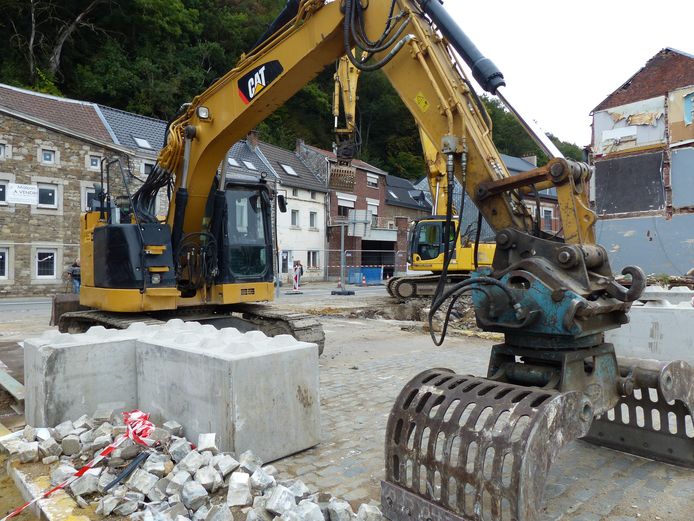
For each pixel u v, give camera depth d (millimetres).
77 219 21547
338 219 35125
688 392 3857
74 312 8055
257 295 7812
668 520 3145
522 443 2553
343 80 10828
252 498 3061
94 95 33719
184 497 3039
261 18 47062
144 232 6910
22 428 4742
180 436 4020
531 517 2508
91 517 2996
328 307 15641
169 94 35000
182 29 40531
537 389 2930
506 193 3773
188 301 7430
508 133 48531
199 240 7449
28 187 20344
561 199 3477
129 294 6820
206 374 3885
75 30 34688
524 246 3531
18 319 13547
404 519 3041
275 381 3990
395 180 46438
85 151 21734
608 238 17000
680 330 6863
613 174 17016
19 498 3426
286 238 31453
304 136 46844
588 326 3248
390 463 3199
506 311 3371
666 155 16016
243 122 6496
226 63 42719
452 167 3854
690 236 15539
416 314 15500
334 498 3074
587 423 2904
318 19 5355
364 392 6078
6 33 31875
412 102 4305
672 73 16188
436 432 2969
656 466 3977
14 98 22234
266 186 8055
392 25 4496
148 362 4449
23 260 20375
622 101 16984
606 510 3270
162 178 7258
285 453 4039
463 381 3209
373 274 32094
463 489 2770
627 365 3834
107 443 3697
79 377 4312
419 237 16297
